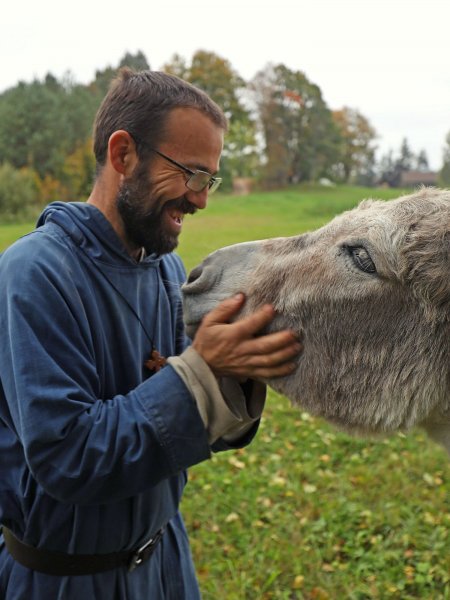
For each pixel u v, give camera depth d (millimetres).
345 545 3842
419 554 3760
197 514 4184
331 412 1955
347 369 1914
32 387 1453
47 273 1554
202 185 1709
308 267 1955
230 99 57625
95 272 1681
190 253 6180
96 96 55875
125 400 1534
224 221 19031
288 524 4043
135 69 1788
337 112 64750
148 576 1879
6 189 39781
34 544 1700
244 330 1633
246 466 4863
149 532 1795
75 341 1562
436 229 1876
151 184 1680
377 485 4566
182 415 1510
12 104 52188
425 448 5195
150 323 1849
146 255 1867
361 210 2078
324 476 4664
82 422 1471
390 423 1927
